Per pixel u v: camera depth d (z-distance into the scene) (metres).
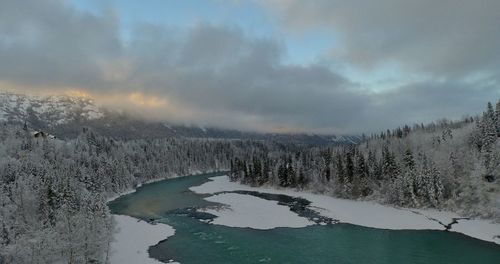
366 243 84.25
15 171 130.12
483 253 76.31
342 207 126.00
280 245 83.12
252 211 120.06
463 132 139.88
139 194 164.00
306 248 81.00
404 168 131.62
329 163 167.88
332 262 72.31
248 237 89.81
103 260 67.50
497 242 83.06
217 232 94.62
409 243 83.88
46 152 167.25
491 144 117.06
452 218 104.88
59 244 55.78
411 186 120.12
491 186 107.81
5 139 178.25
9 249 54.78
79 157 173.00
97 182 152.50
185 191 171.00
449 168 120.19
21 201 91.31
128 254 77.00
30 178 114.00
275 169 181.25
